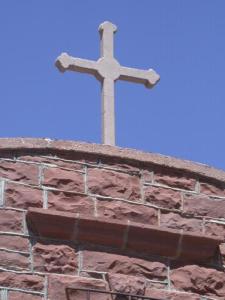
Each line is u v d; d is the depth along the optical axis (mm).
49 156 12055
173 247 12023
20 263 11461
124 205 12062
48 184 11922
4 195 11727
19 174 11875
